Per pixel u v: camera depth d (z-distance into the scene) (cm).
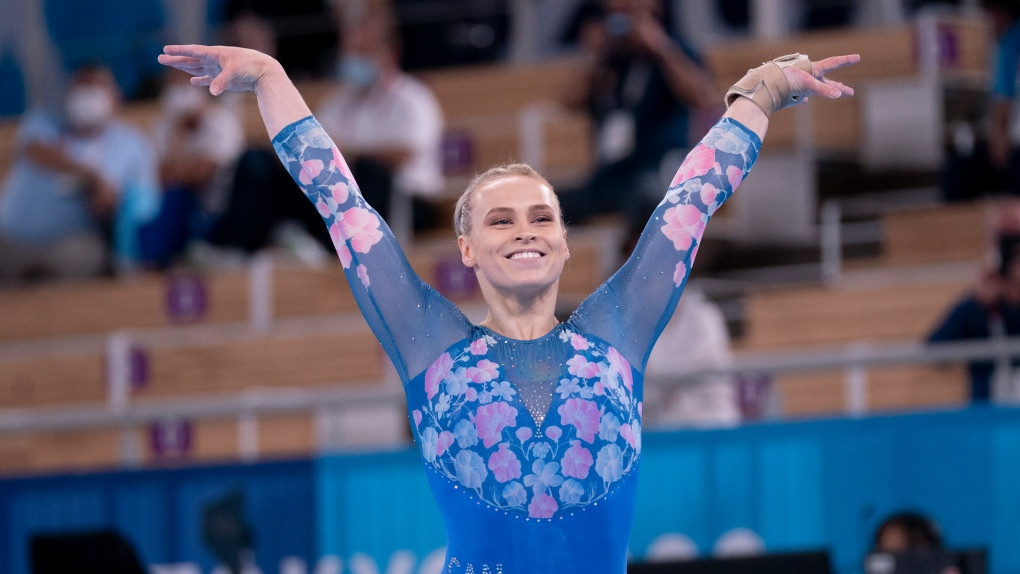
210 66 837
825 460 1343
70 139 2494
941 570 1282
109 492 1435
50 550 1421
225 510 1417
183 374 2100
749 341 2155
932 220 2269
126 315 2259
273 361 2078
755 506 1345
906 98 2472
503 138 2541
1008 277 1658
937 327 1684
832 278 2305
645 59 2205
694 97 2177
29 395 2150
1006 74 2178
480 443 746
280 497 1412
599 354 774
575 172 2498
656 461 1359
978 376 1619
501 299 786
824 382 1948
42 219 2453
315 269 2194
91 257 2441
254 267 2209
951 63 2495
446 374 765
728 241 2362
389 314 784
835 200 2486
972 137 2270
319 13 2795
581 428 749
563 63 2738
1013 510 1316
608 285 804
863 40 2548
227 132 2427
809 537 1337
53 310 2298
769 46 2591
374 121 2344
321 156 804
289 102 819
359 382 2041
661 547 1348
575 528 744
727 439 1355
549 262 776
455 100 2745
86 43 2930
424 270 2166
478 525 743
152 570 1419
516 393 754
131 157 2480
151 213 2458
